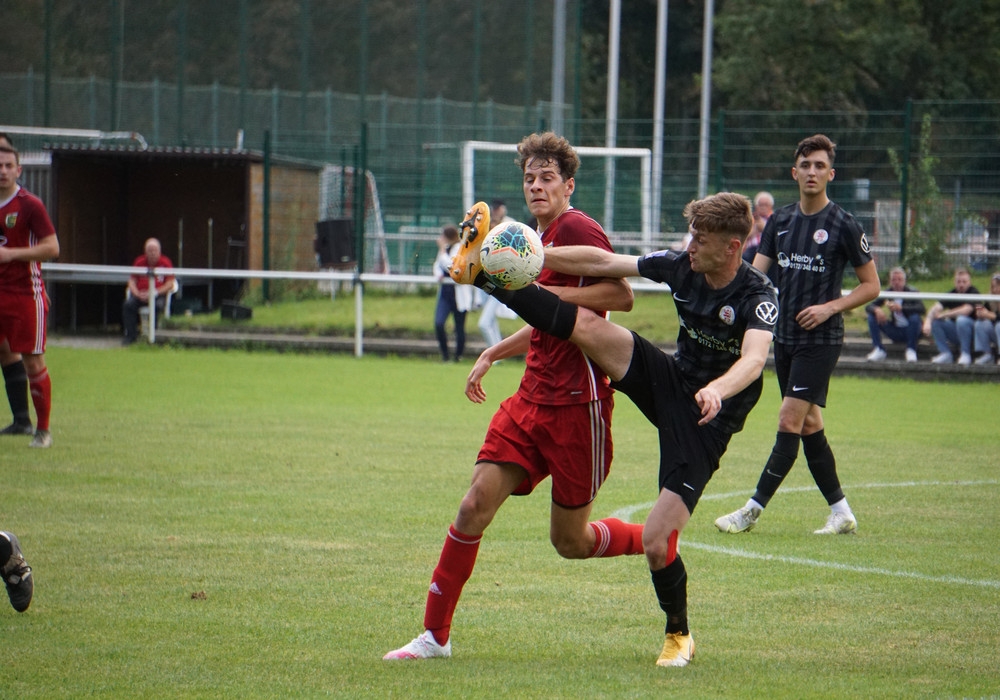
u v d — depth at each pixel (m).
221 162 66.44
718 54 132.12
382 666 12.64
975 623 14.65
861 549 19.11
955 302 50.94
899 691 11.73
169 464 26.39
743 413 13.20
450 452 28.75
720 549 19.08
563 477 13.51
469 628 14.36
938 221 58.59
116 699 11.43
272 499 22.59
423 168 75.00
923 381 49.16
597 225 14.11
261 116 94.38
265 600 15.49
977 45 110.19
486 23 96.56
